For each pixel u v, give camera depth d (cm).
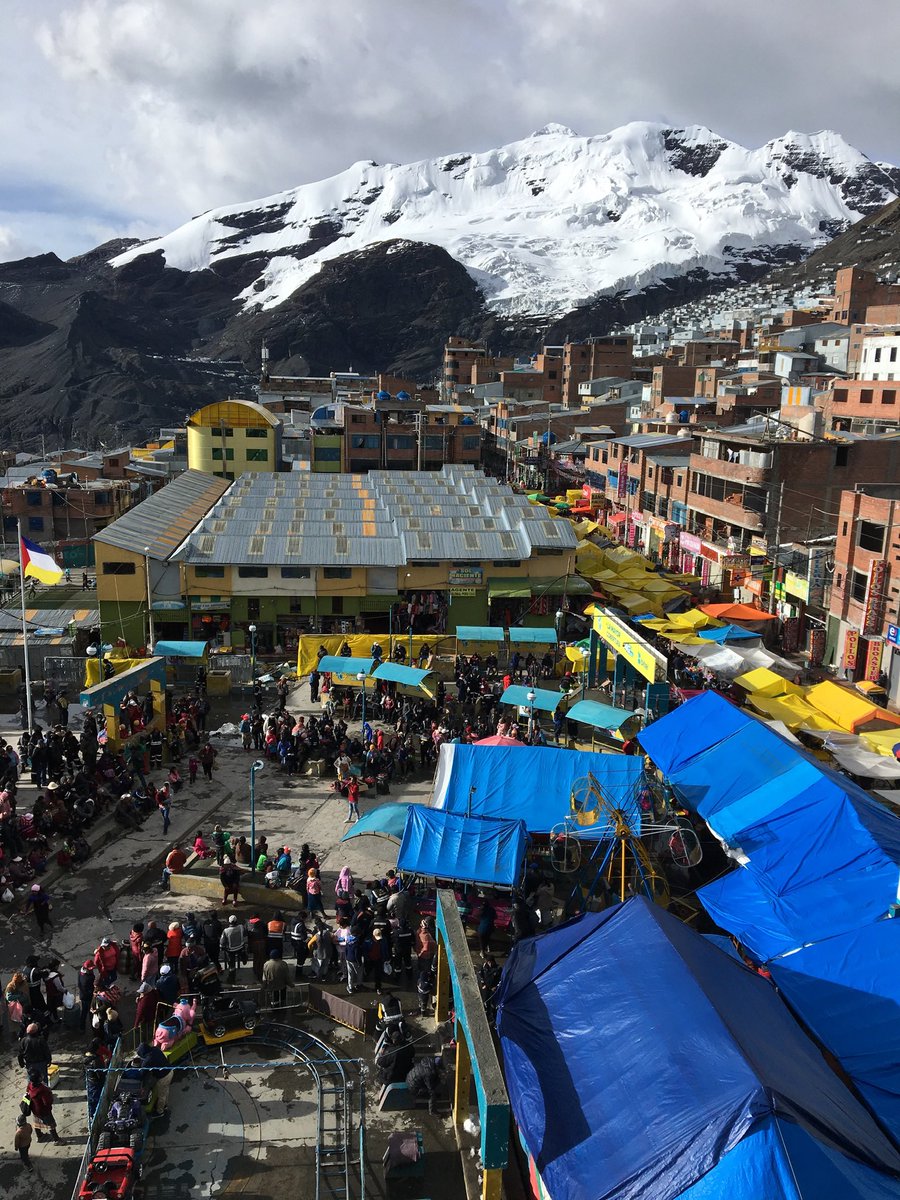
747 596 6281
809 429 8406
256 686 4662
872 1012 1766
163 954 2370
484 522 6569
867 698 4103
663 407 11988
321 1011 2266
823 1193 1268
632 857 2669
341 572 5953
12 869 2809
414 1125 1916
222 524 6306
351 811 3406
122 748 3684
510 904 2653
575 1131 1464
